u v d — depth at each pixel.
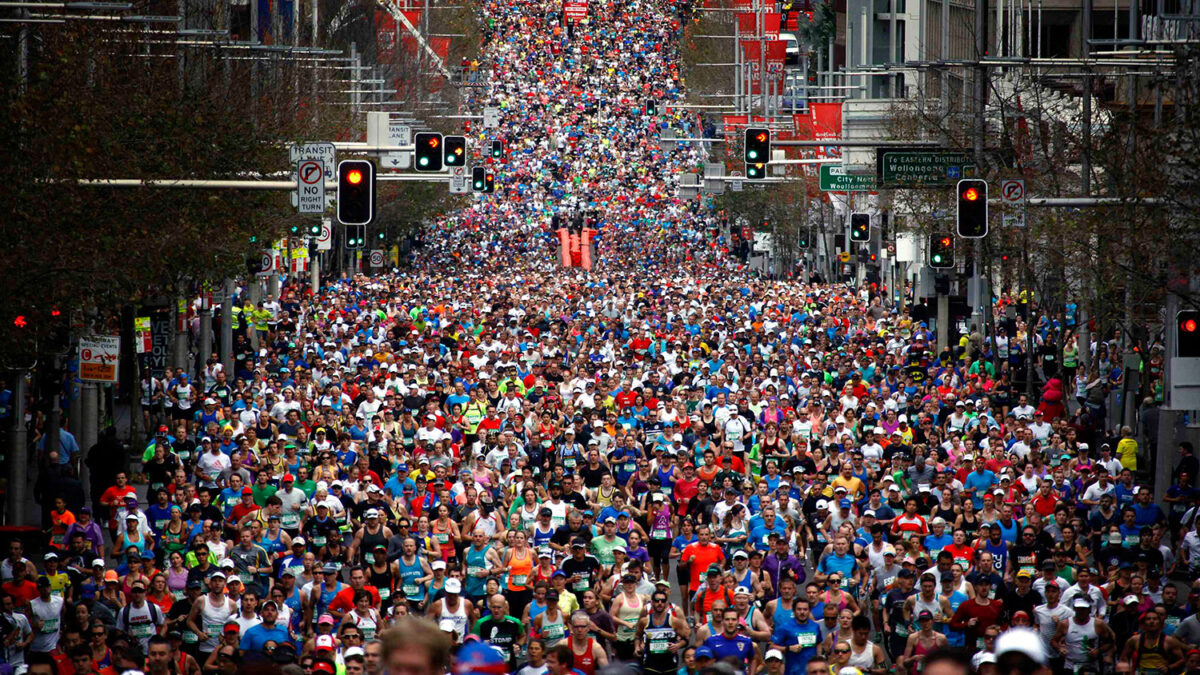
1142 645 58.09
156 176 91.69
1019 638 24.34
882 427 98.62
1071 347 149.00
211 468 87.62
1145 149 102.25
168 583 65.56
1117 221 104.94
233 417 98.75
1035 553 71.06
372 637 60.25
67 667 55.56
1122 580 66.31
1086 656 59.16
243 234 113.56
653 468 84.12
